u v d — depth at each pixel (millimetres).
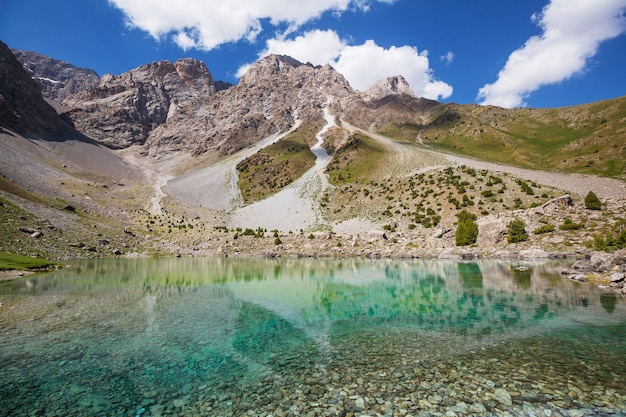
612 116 173250
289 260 61625
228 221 123812
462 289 29688
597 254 35406
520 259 51594
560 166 145625
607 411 10102
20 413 10555
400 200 106750
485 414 10102
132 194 150875
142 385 12383
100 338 17453
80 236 70438
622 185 97625
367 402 10953
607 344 15406
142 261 59125
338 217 112375
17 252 51719
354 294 29000
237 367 13914
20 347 16062
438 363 13859
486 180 103000
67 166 174500
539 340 16172
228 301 26578
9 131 173750
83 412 10617
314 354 15266
